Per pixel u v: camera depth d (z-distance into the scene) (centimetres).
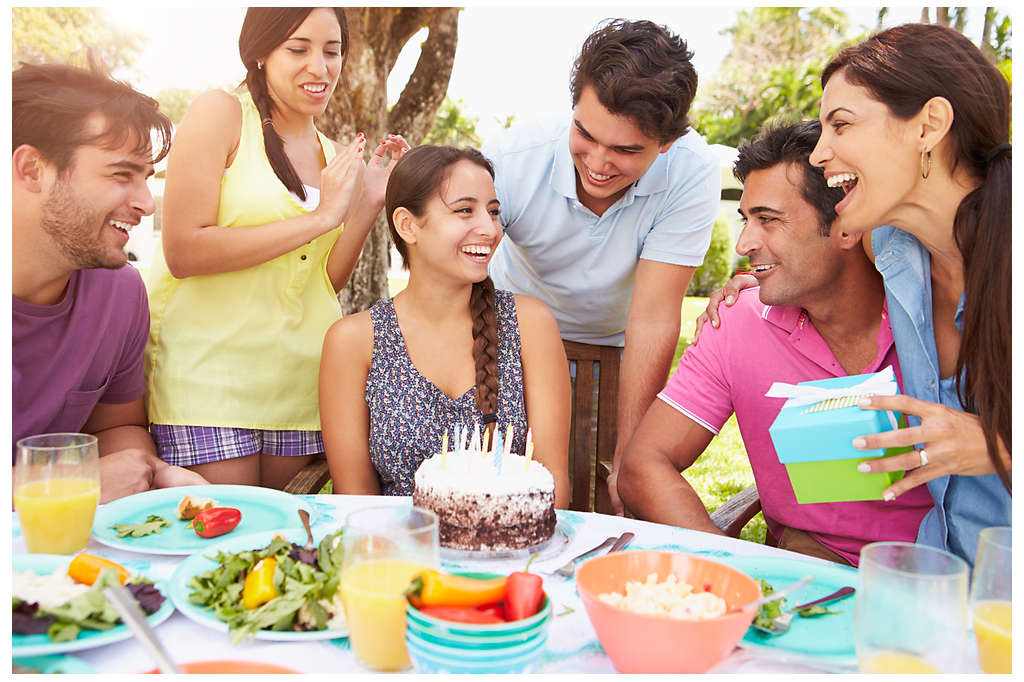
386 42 518
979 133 149
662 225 270
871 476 140
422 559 105
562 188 266
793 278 188
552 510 153
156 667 104
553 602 125
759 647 109
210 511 150
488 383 214
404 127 555
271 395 249
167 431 245
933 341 171
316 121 509
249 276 244
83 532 141
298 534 144
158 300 249
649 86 211
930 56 148
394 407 213
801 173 181
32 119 169
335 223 237
